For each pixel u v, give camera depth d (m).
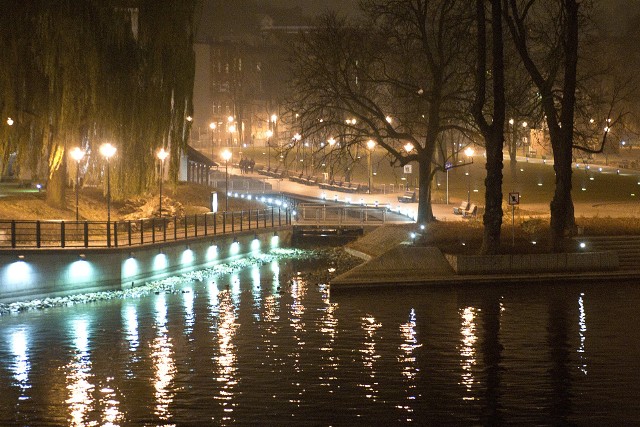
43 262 75.88
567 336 61.31
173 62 102.69
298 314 70.00
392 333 62.66
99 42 93.19
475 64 107.19
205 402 47.00
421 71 124.94
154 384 50.34
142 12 100.31
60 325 65.94
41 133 92.31
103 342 60.47
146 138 99.69
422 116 122.81
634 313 68.81
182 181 147.00
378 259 84.19
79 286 78.31
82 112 92.12
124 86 96.38
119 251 80.50
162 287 84.19
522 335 61.62
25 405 46.81
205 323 66.81
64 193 106.19
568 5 90.25
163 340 61.03
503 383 50.19
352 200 163.62
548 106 92.94
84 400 47.56
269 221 131.62
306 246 126.50
